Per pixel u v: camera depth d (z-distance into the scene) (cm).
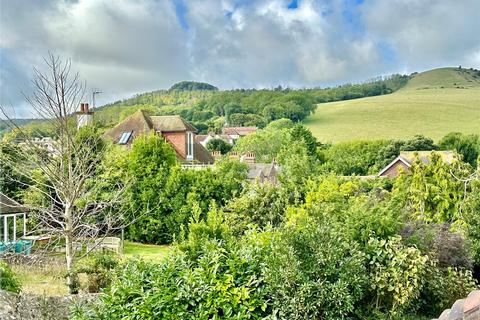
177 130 4272
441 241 1260
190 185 2814
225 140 8712
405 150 5800
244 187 1828
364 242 1059
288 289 825
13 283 1266
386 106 9038
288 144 5569
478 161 1891
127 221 2847
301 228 927
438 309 1095
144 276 885
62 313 1066
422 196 1852
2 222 2392
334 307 829
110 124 2756
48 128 1733
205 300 800
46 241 2462
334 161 5884
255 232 1030
